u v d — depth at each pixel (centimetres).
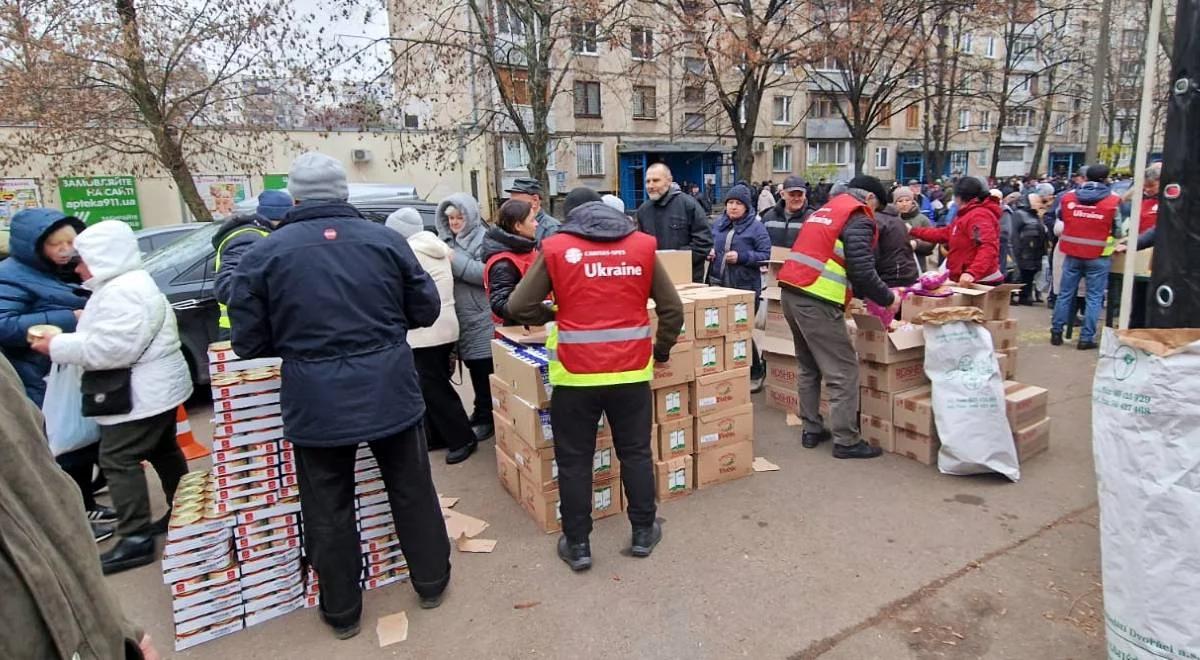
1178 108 191
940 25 1623
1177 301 195
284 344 247
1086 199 649
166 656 263
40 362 342
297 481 269
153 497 412
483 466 436
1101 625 252
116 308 296
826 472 402
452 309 433
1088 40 2461
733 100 1709
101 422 312
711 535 333
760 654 246
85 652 115
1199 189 188
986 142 3941
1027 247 917
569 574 305
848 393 412
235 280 243
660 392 363
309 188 253
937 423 387
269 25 1161
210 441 507
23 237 325
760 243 555
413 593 299
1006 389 419
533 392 334
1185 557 169
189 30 1148
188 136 1230
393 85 1268
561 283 291
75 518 121
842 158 3494
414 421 263
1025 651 242
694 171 3152
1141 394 174
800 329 415
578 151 2727
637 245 296
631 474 310
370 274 250
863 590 282
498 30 1315
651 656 248
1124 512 181
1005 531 324
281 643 269
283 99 1362
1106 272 651
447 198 458
